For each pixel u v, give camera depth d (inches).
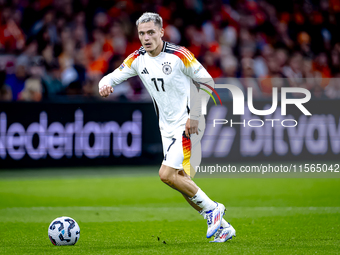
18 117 1095.0
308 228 564.1
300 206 738.2
